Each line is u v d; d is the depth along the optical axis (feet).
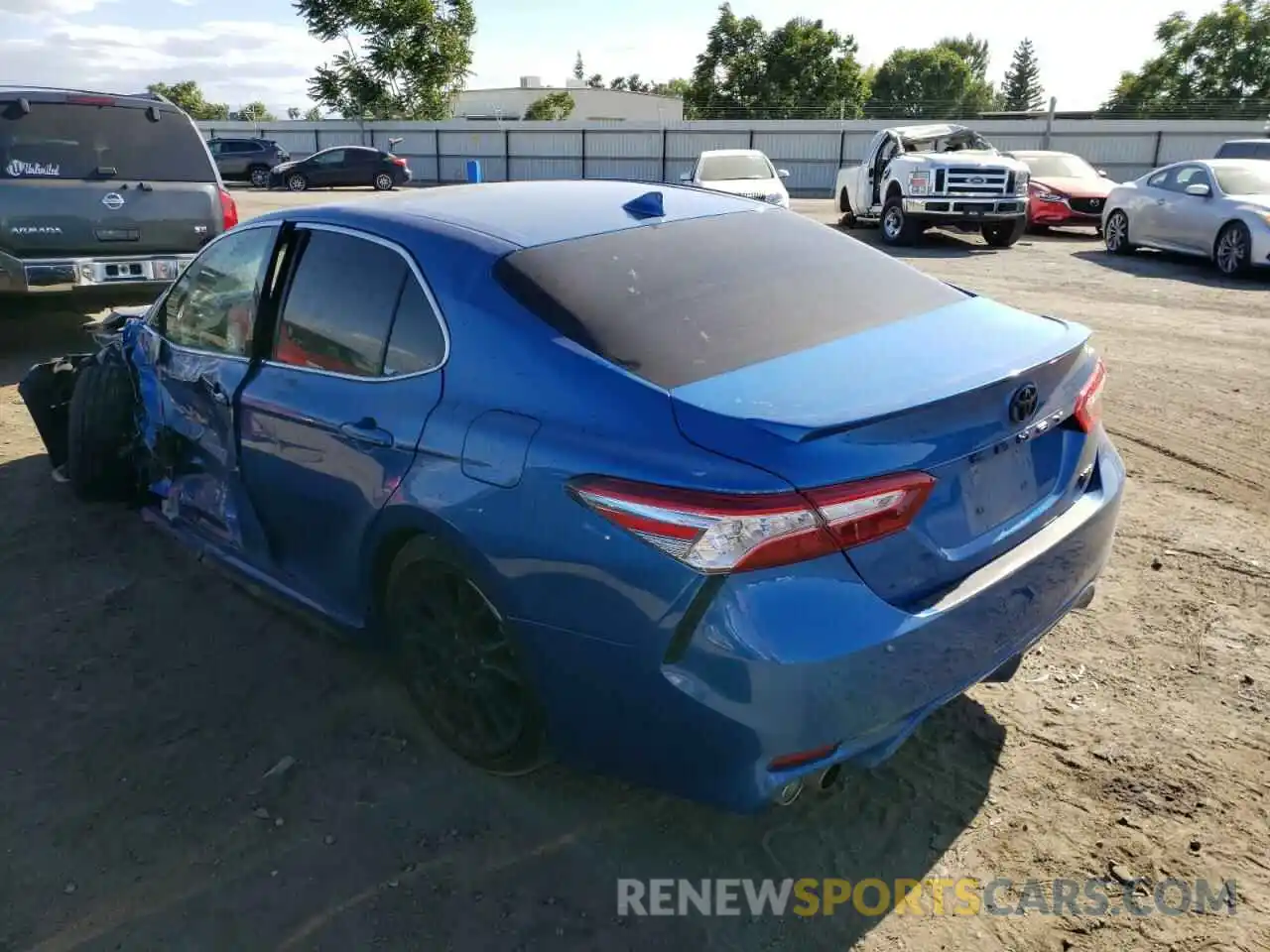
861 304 9.93
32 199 24.47
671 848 9.00
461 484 8.52
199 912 8.27
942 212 52.75
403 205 10.91
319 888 8.53
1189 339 28.66
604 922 8.17
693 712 7.41
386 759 10.18
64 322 31.14
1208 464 18.26
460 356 9.00
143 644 12.37
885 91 287.69
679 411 7.70
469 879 8.63
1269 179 42.93
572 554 7.76
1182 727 10.47
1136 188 47.80
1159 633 12.32
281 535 11.42
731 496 7.10
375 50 150.61
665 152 126.62
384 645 10.69
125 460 15.62
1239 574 13.82
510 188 11.89
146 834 9.15
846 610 7.29
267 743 10.44
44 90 25.36
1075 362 9.32
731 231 10.93
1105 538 9.71
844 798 9.56
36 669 11.79
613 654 7.70
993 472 8.51
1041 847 8.89
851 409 7.52
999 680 9.58
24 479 17.72
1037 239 58.70
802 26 210.79
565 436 7.98
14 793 9.68
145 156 26.61
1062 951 7.84
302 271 11.07
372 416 9.55
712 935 8.05
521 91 224.53
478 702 9.48
